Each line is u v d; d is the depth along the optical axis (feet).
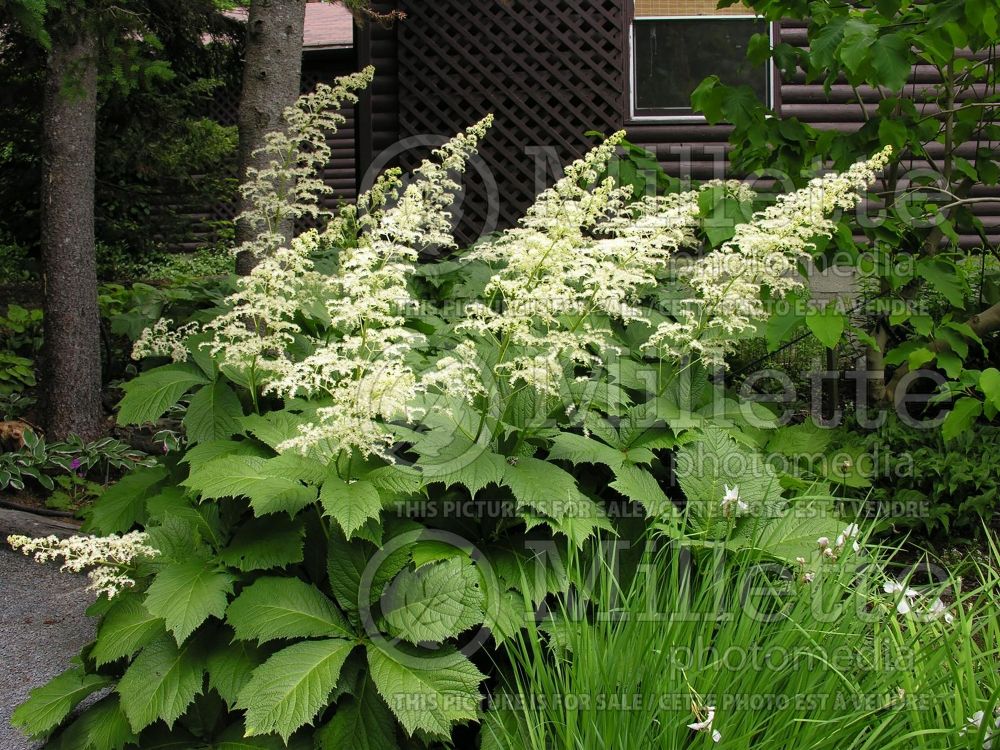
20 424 18.49
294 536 8.35
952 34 12.63
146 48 18.65
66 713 8.74
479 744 8.33
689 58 24.70
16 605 13.30
